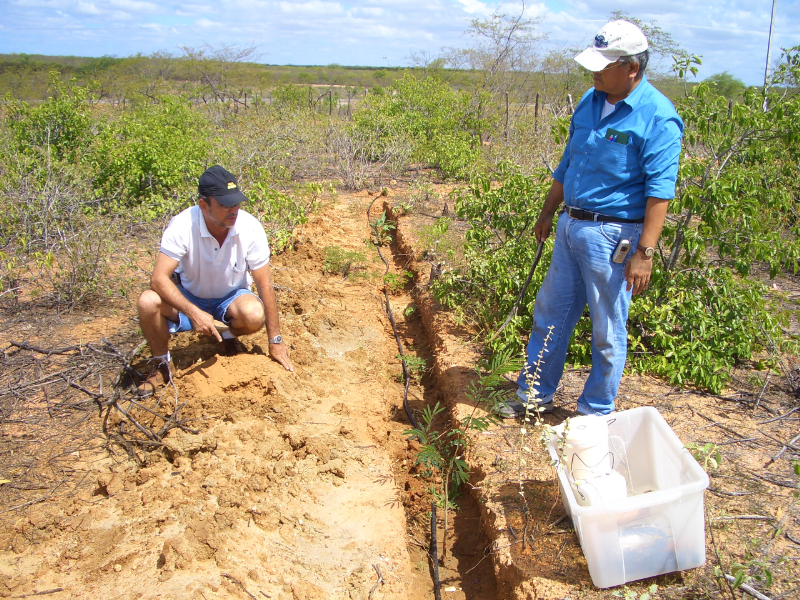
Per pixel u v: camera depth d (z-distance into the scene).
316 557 3.14
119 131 10.41
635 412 3.12
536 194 5.48
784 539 2.87
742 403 4.12
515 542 3.11
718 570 2.52
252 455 3.78
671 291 4.80
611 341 3.59
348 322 6.25
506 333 4.82
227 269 4.31
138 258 7.00
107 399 4.23
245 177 9.53
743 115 4.78
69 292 5.80
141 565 2.99
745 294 4.62
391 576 3.06
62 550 3.08
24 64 41.00
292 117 14.32
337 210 10.38
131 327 5.30
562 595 2.72
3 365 4.62
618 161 3.30
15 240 6.93
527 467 3.64
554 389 4.05
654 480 3.09
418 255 7.70
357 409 4.56
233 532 3.20
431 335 5.80
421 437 3.93
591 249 3.45
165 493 3.41
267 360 4.47
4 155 9.13
